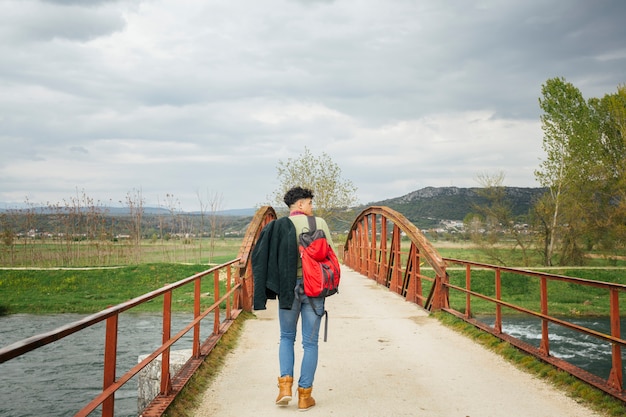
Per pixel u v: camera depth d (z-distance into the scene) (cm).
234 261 1027
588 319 2461
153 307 2594
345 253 3400
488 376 595
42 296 2908
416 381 574
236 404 488
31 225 3894
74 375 1441
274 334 877
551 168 3628
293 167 4506
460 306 2652
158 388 788
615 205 3559
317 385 557
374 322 1001
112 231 4041
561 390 532
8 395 1260
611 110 3653
